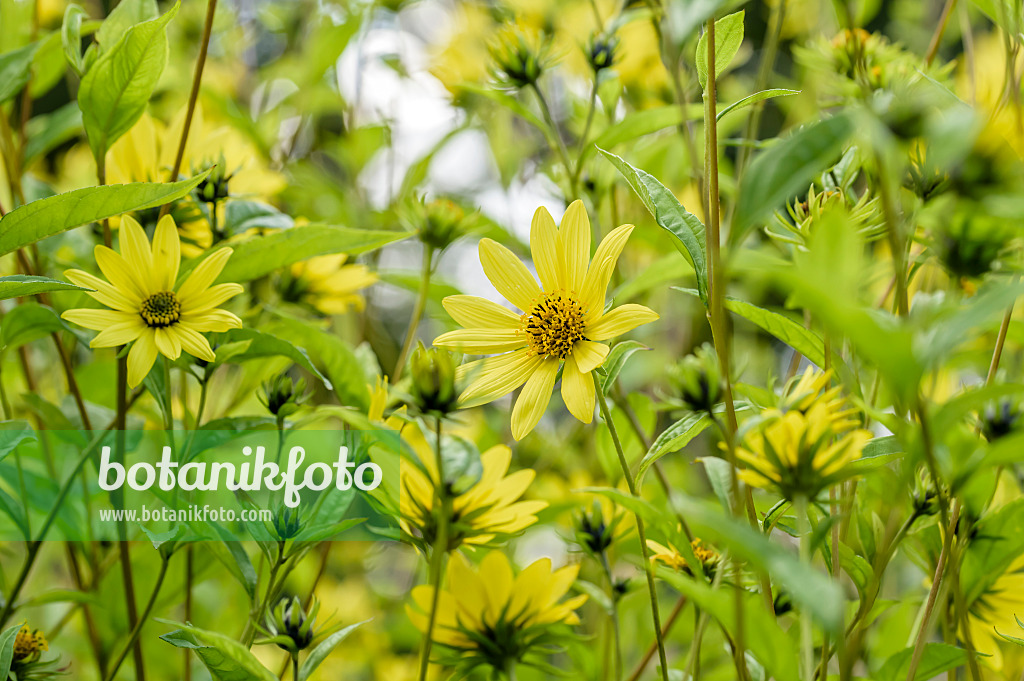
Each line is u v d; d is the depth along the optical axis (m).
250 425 0.95
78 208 0.91
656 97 1.16
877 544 0.93
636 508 0.86
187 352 0.95
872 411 0.87
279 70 1.44
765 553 0.81
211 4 0.96
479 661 0.91
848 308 0.80
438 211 1.06
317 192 1.30
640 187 0.89
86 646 1.11
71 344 1.06
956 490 0.84
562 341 0.91
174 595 1.05
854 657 0.87
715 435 1.16
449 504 0.89
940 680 1.06
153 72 0.93
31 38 1.09
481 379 0.92
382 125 1.37
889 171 0.84
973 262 0.89
